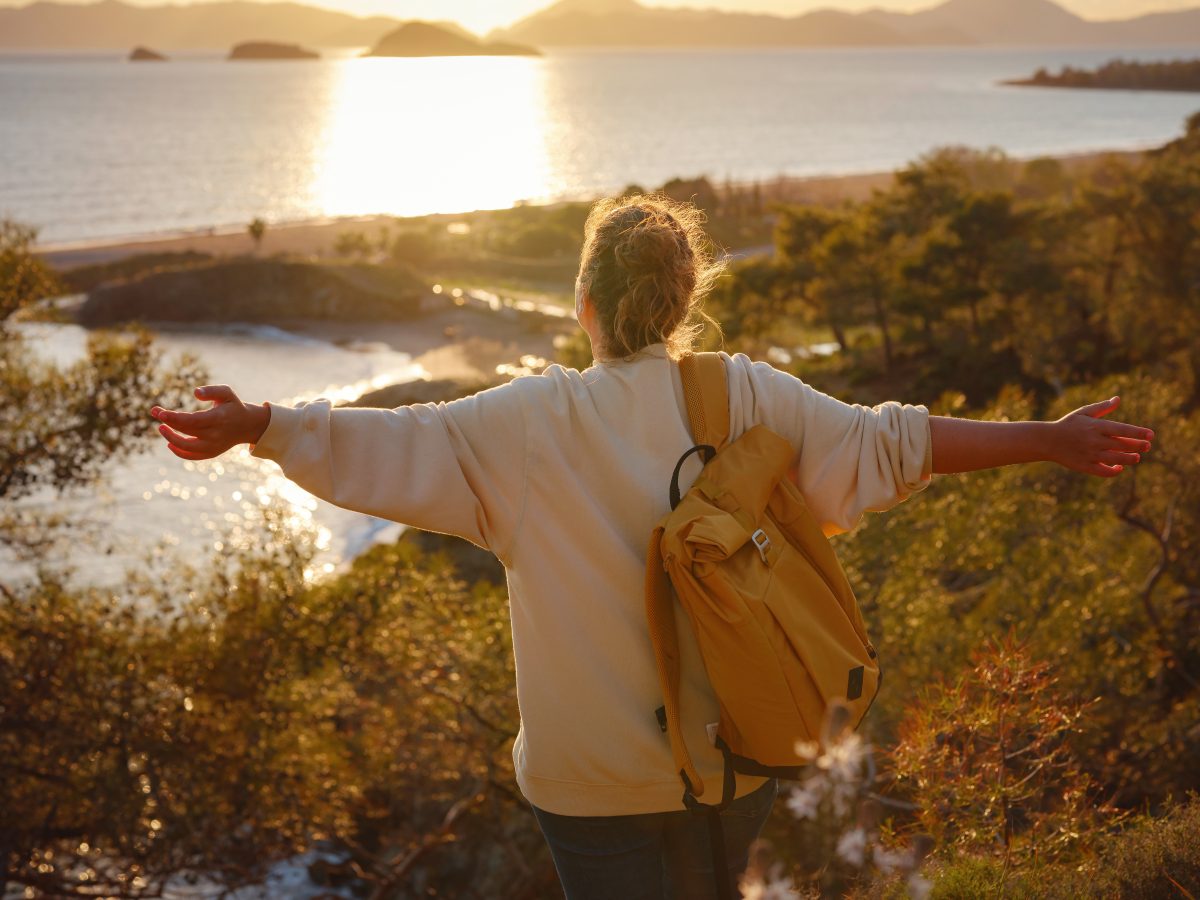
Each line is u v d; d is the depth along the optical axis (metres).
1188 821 2.40
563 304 86.88
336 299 84.12
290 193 196.62
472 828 11.37
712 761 1.56
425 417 1.54
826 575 1.57
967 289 34.44
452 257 107.56
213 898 9.93
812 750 1.35
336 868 12.09
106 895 8.07
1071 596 7.05
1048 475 9.15
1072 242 33.44
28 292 9.25
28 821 7.97
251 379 67.56
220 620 8.77
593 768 1.57
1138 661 6.94
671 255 1.61
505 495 1.56
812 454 1.65
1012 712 2.87
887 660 6.25
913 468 1.62
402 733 8.72
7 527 9.42
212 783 8.17
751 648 1.42
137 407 9.05
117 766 8.00
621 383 1.60
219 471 39.94
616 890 1.61
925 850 2.56
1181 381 23.19
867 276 40.81
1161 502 8.88
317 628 8.62
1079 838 2.61
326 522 36.00
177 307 84.06
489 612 8.62
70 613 8.56
